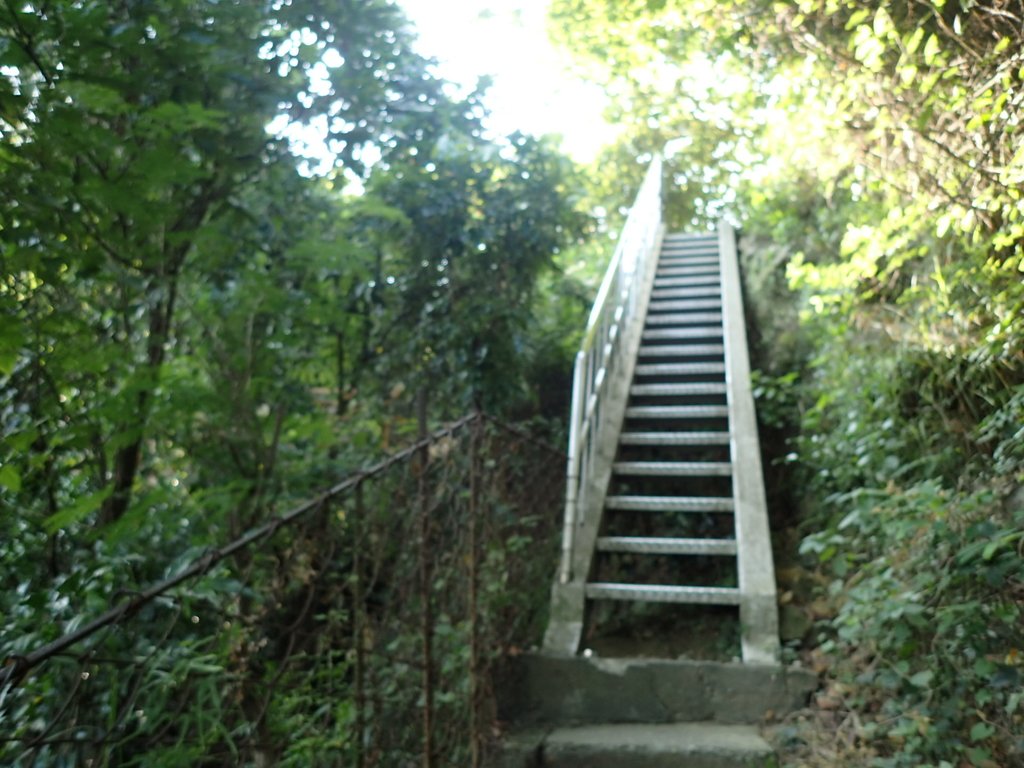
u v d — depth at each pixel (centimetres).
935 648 304
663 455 586
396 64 402
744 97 525
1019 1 311
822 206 593
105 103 271
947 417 373
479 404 526
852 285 443
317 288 404
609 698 375
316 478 416
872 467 414
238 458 367
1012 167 298
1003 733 273
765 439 593
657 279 806
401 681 312
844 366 478
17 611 260
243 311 361
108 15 308
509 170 570
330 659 280
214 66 320
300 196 431
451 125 451
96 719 212
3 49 263
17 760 172
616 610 452
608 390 588
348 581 294
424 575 311
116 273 305
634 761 335
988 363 330
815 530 495
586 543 461
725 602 414
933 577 305
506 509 402
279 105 362
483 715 353
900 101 359
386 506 322
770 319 684
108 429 337
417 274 541
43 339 293
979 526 278
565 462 571
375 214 453
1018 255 312
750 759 324
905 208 385
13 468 263
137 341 370
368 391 558
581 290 778
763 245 770
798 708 358
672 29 508
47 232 278
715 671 370
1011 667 264
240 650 238
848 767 303
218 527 356
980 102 310
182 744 201
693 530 520
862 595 320
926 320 387
